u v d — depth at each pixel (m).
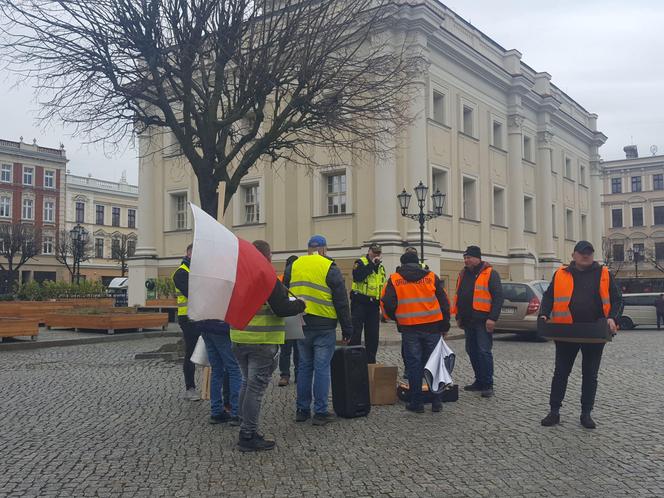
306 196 25.95
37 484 5.05
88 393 8.97
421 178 23.98
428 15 24.08
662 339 18.86
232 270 5.62
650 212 69.06
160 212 30.64
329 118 13.42
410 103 22.59
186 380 8.38
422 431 6.67
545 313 6.88
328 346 7.06
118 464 5.57
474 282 8.77
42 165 65.62
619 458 5.62
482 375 8.59
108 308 22.34
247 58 13.31
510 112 32.16
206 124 13.28
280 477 5.18
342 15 13.98
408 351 7.67
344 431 6.70
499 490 4.83
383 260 23.14
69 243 55.34
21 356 13.89
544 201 35.09
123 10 12.17
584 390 6.78
